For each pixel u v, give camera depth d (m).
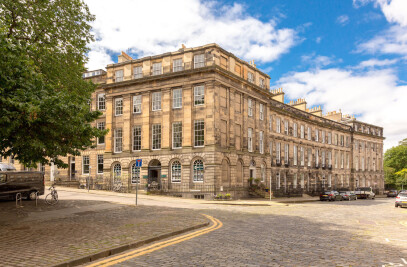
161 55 35.69
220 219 16.34
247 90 37.84
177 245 9.59
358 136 68.38
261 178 39.94
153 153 34.97
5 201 21.73
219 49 33.78
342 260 8.16
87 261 7.63
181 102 34.34
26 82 11.08
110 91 38.44
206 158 32.00
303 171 51.09
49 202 20.73
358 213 21.69
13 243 9.15
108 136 38.12
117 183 36.72
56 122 10.77
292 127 49.50
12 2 16.31
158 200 27.67
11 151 12.35
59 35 18.84
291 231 12.77
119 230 11.49
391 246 10.11
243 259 8.03
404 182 85.94
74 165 41.69
